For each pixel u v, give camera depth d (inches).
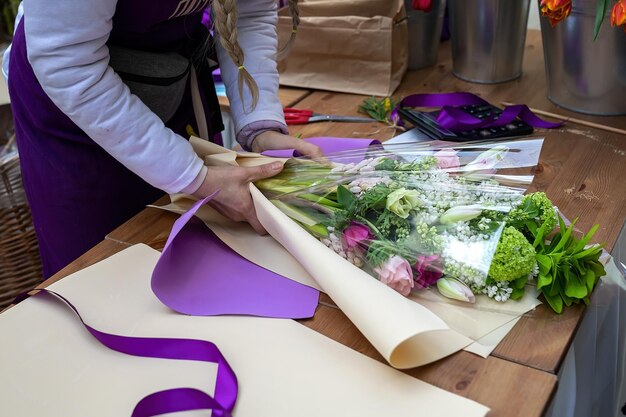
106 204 48.2
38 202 48.3
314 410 26.7
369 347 30.5
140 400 27.2
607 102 52.7
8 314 33.9
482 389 27.2
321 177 38.0
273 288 35.1
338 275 31.8
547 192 42.1
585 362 34.5
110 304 34.4
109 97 35.3
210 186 38.2
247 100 46.1
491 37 60.0
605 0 43.8
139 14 40.4
